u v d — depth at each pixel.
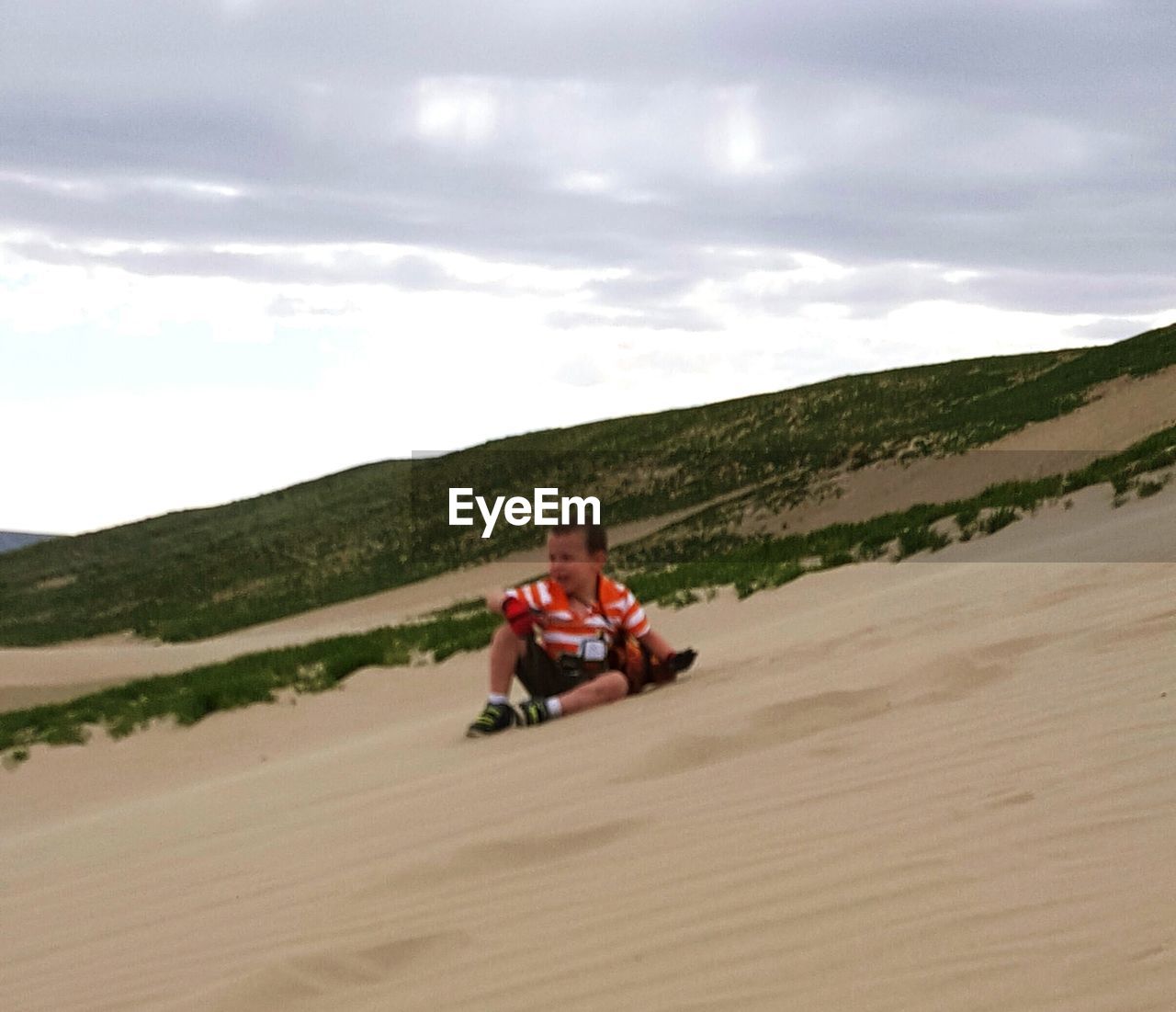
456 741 7.64
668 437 67.06
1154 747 4.00
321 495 84.81
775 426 63.12
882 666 6.54
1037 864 3.13
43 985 3.71
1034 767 4.04
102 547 84.50
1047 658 5.94
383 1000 2.95
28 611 74.81
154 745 13.75
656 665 7.84
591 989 2.79
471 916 3.45
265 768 9.91
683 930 3.07
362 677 15.28
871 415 59.75
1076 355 61.56
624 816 4.23
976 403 55.44
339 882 4.11
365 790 6.23
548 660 7.62
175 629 65.12
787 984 2.65
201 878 4.77
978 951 2.65
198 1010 3.03
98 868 5.70
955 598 10.34
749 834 3.80
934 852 3.35
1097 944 2.59
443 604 54.66
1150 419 41.62
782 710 5.57
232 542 79.81
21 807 12.32
